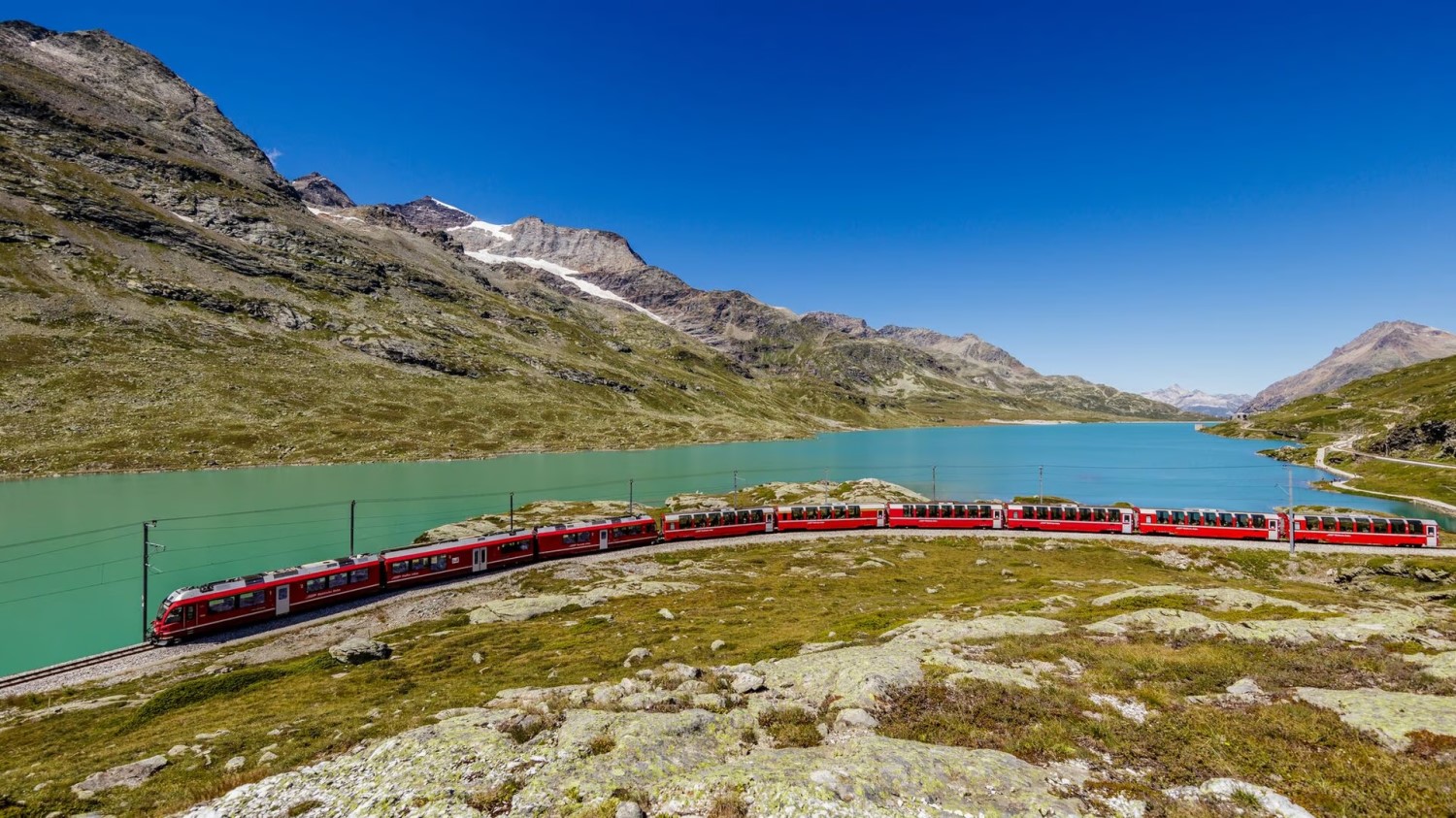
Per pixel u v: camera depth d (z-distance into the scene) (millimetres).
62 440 146375
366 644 43562
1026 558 78438
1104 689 21609
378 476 155000
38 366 166500
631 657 35906
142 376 180125
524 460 198625
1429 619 29375
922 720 19234
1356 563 70500
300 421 188875
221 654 47844
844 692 22328
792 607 52531
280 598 55281
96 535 95375
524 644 44250
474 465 183125
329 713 28219
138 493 123500
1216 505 137375
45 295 192375
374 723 25266
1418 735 15906
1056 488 163625
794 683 24844
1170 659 24516
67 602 68000
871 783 14727
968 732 18141
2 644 57125
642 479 168125
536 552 75188
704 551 82125
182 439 160000
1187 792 14320
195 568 80875
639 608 54688
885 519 95562
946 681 22516
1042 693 21016
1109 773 15422
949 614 41500
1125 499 145750
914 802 13930
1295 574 71250
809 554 79875
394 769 17516
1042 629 32438
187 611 50469
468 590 63812
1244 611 37656
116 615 64188
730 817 13695
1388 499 143000
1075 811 13469
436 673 37969
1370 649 25266
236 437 168000
